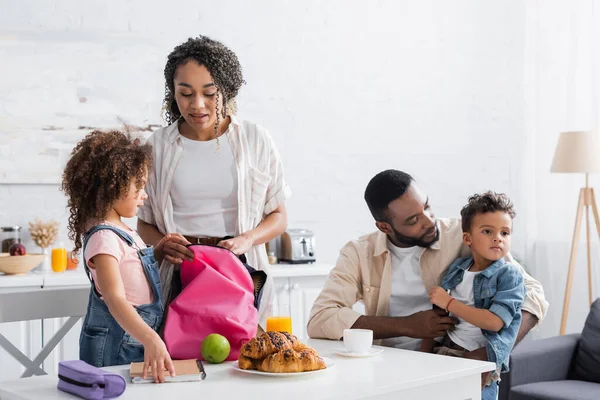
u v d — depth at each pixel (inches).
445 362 64.7
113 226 65.3
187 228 80.0
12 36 136.6
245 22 154.5
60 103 139.6
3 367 119.4
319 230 160.9
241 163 81.0
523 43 180.5
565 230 173.8
